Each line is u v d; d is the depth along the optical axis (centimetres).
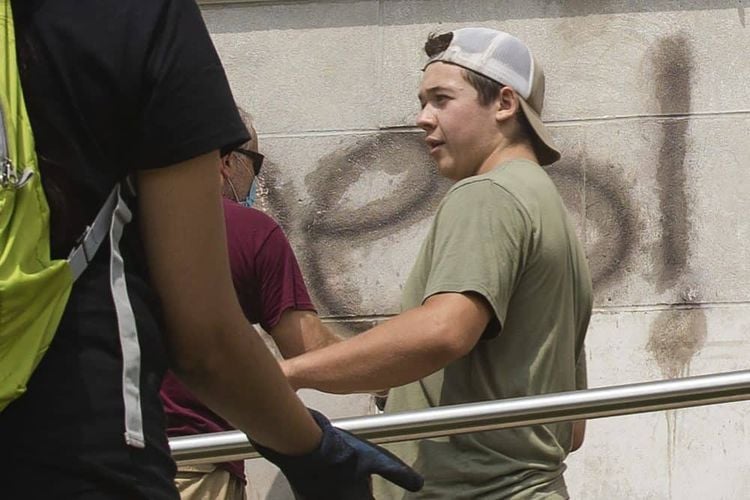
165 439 236
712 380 411
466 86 466
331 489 259
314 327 517
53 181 230
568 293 439
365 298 650
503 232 423
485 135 464
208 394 248
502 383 425
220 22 672
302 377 419
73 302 228
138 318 233
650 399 407
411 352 412
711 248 634
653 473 614
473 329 414
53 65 232
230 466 491
